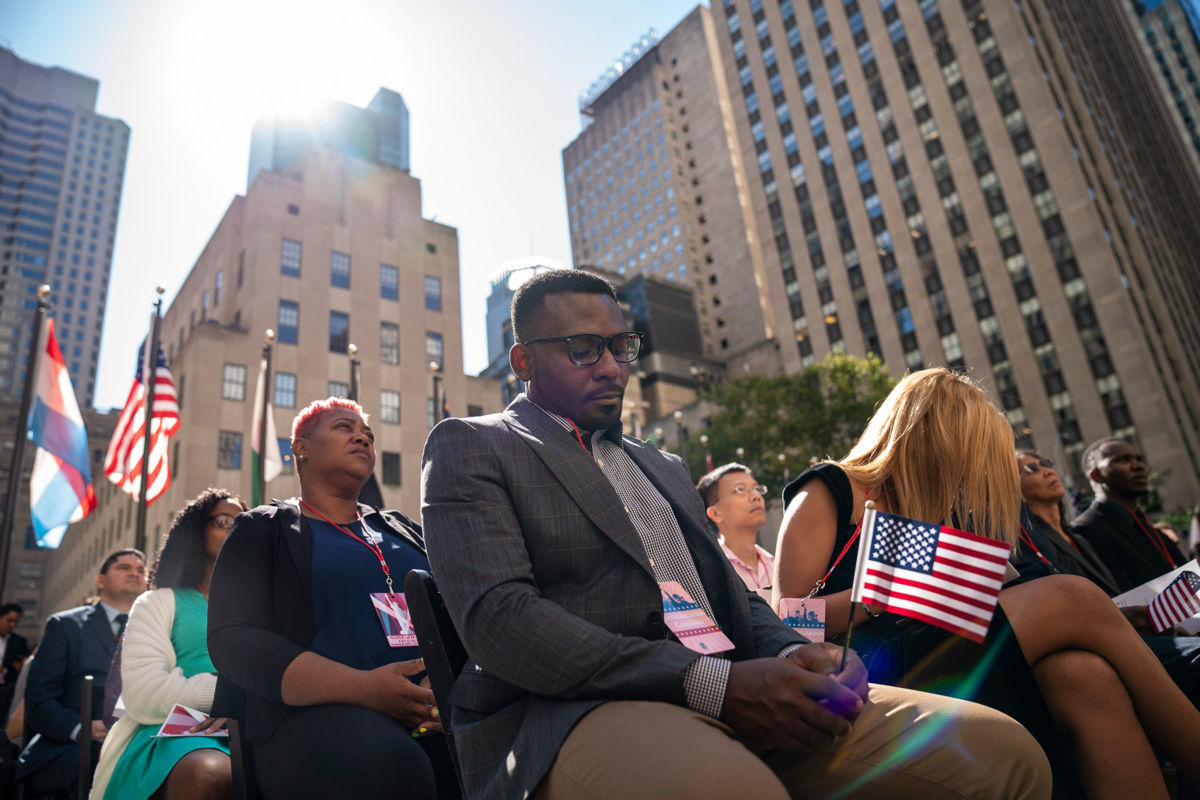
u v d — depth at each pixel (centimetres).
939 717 165
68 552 5709
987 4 5825
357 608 300
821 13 6800
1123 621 203
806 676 148
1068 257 5125
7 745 555
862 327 5997
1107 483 573
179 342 4641
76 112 14862
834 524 262
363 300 4125
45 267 13750
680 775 136
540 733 162
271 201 4012
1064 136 5362
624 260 10319
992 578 194
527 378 238
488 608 167
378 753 234
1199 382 6134
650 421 7594
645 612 186
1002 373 5234
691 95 10206
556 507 194
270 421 1241
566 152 11888
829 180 6462
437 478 195
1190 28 12606
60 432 974
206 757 274
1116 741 188
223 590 283
